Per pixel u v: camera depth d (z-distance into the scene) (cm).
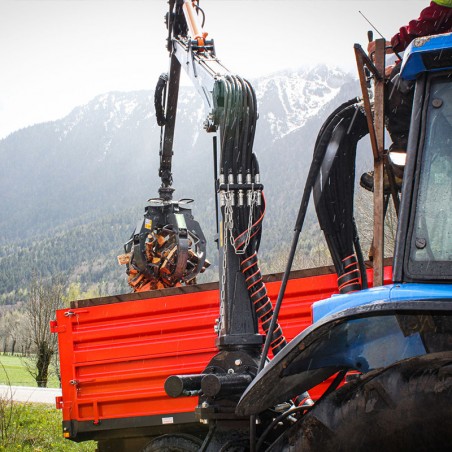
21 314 7694
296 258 3862
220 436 568
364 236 1688
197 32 808
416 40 376
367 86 464
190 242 1105
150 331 928
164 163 1068
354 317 340
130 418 934
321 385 789
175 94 962
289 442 354
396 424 325
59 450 1537
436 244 355
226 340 603
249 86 630
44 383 3872
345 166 508
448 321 342
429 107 374
